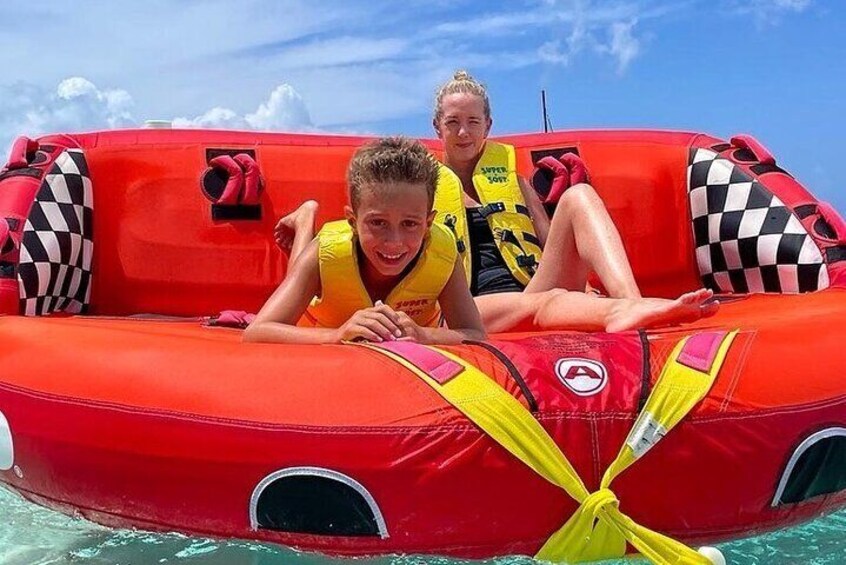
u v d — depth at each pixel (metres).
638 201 4.35
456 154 3.95
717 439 2.14
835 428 2.27
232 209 4.20
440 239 2.81
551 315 2.99
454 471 2.06
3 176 3.86
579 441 2.09
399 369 2.19
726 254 4.06
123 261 4.11
